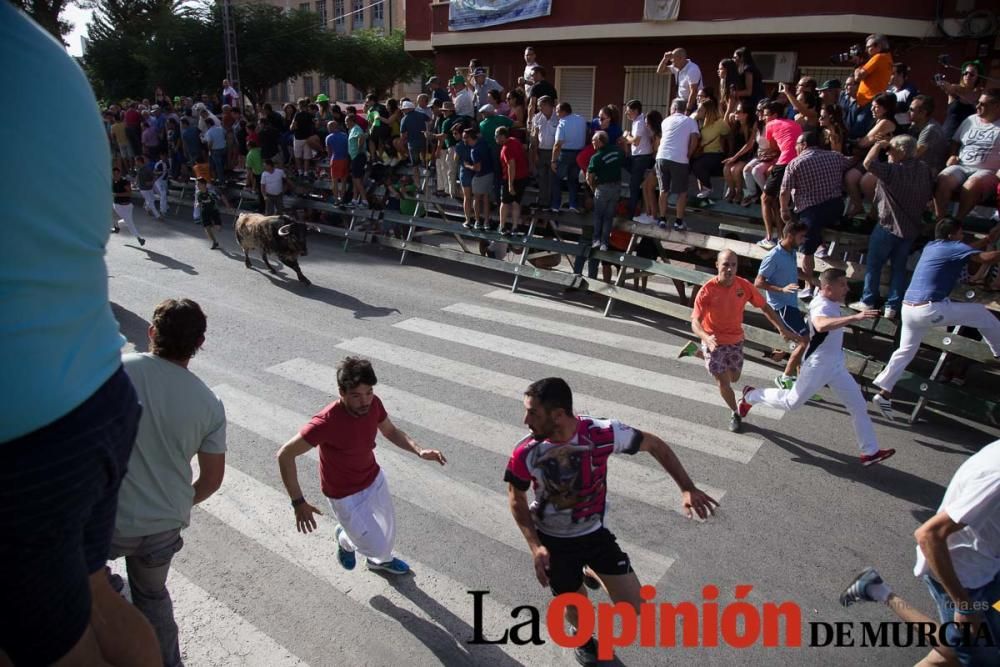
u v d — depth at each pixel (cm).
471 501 548
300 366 819
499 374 794
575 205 1105
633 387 761
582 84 1825
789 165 804
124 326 968
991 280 711
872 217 817
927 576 339
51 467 114
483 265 1184
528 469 350
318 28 3594
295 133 1614
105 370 125
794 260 757
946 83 866
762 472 590
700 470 592
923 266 651
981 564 313
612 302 1008
